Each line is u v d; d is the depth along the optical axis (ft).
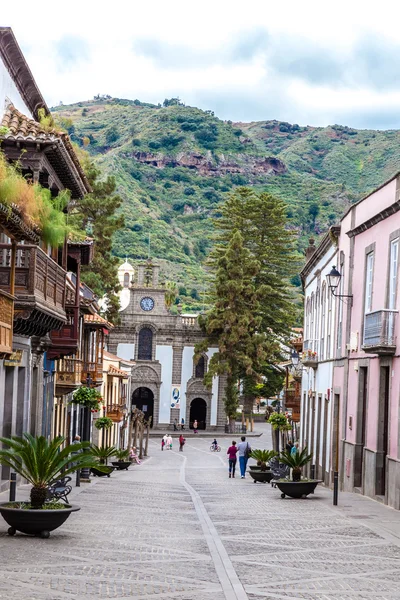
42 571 43.16
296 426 190.39
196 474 155.94
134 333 371.56
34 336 94.43
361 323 106.11
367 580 44.91
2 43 81.10
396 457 85.20
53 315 81.10
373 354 97.76
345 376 114.11
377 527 67.51
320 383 141.90
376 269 99.55
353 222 113.29
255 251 347.97
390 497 86.17
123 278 411.95
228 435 351.87
